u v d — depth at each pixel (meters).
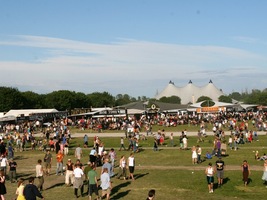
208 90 171.12
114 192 25.45
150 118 88.00
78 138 61.16
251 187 26.39
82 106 157.25
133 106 90.06
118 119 83.81
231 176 29.89
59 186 27.53
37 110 100.12
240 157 39.75
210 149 46.47
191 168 34.31
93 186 22.64
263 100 173.00
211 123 84.25
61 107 147.00
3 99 125.88
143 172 32.78
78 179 23.81
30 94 142.00
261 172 31.30
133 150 45.88
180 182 28.38
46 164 31.98
